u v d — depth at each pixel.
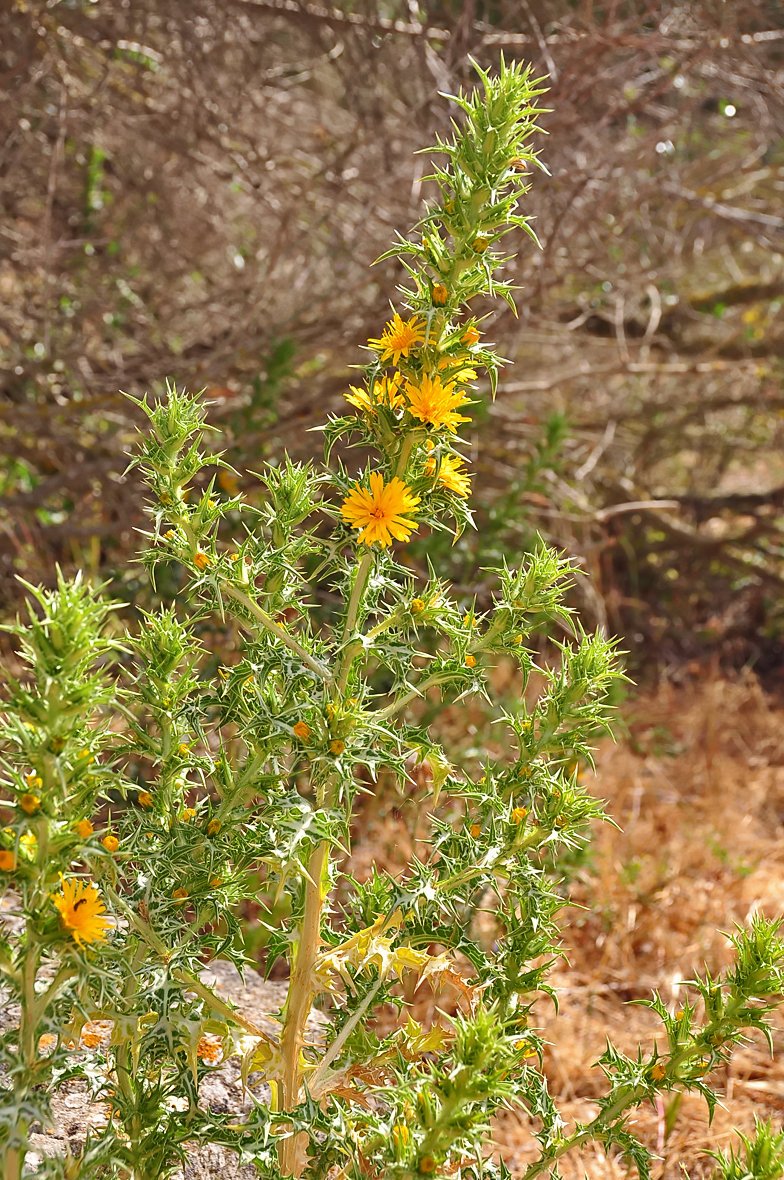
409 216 4.64
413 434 1.45
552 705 1.63
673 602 6.90
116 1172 1.42
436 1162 1.28
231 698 1.50
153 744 1.51
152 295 5.60
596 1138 1.62
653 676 6.18
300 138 5.63
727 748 5.38
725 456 7.27
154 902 1.45
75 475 4.57
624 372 5.83
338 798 1.39
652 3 4.33
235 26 4.89
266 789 1.49
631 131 5.36
